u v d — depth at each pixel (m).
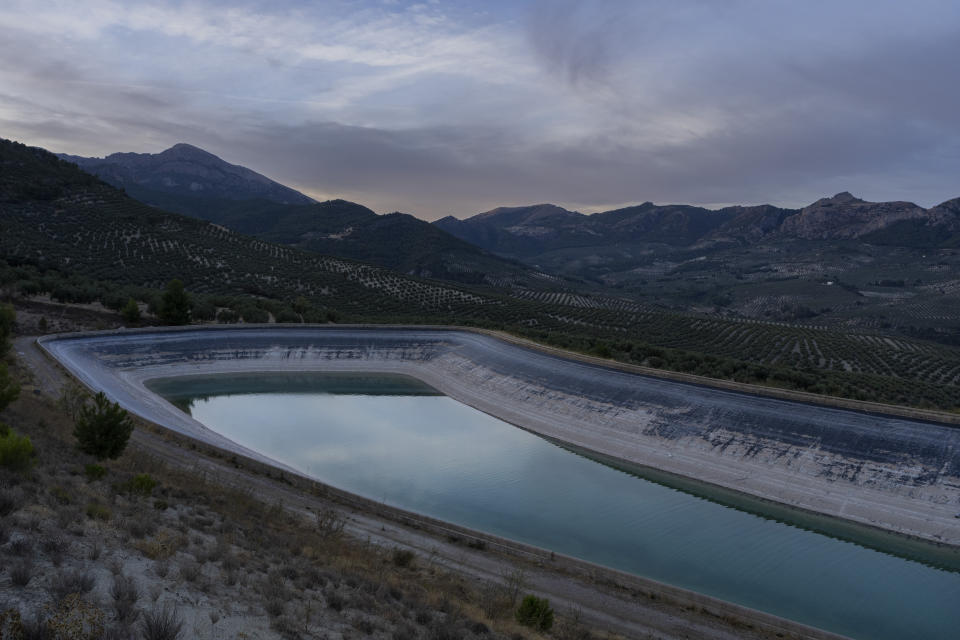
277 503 29.75
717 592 30.16
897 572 32.94
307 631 13.32
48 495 16.77
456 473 47.12
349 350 88.75
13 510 14.52
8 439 18.23
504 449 53.88
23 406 36.53
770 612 28.30
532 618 18.94
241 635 12.08
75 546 13.79
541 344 83.88
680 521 39.00
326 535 25.08
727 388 54.12
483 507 40.44
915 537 36.62
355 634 14.02
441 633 15.33
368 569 21.56
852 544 36.31
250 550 18.98
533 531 36.81
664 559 33.66
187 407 65.19
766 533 37.50
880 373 106.75
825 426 46.19
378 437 56.53
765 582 31.36
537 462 50.47
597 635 20.11
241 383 77.62
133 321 88.00
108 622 10.75
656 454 50.53
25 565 11.59
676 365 77.56
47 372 57.44
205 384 76.06
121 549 14.68
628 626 21.78
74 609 10.55
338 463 48.53
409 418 64.06
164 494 23.78
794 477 43.53
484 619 18.72
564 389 64.75
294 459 49.06
